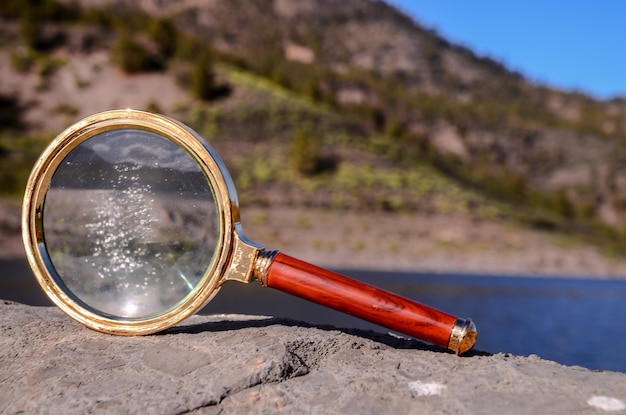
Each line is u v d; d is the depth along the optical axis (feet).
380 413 0.77
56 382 0.84
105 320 0.97
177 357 0.90
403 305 0.91
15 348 0.95
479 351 0.97
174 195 0.95
